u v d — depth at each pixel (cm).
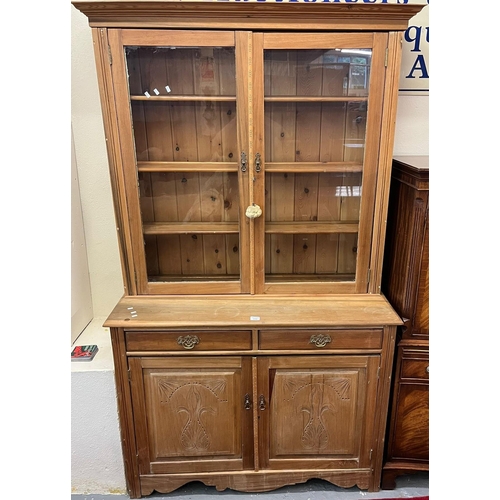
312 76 144
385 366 151
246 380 152
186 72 143
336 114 151
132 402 153
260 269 156
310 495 165
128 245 152
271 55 139
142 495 164
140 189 150
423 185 140
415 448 164
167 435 158
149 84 144
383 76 136
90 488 169
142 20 129
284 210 162
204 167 151
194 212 161
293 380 153
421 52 172
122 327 143
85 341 177
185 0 136
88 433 163
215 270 166
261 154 144
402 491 167
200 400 154
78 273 179
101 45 131
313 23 131
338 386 154
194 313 148
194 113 150
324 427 159
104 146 175
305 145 155
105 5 125
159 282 158
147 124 150
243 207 149
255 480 164
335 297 158
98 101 171
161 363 150
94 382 158
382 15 130
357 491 167
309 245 164
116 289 193
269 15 129
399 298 156
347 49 134
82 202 181
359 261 156
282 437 159
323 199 161
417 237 145
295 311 150
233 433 158
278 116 151
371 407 156
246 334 146
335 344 149
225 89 144
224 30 132
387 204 148
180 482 162
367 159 145
